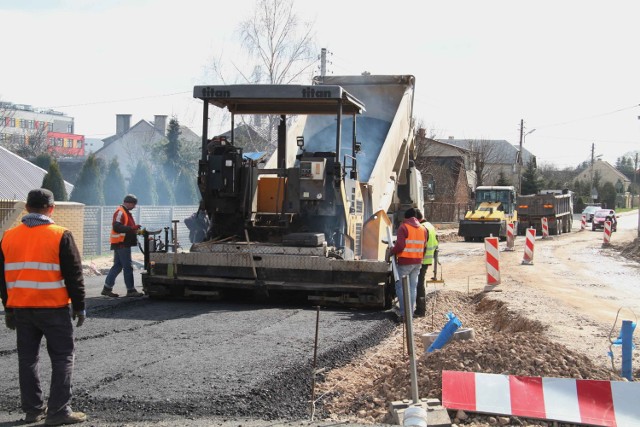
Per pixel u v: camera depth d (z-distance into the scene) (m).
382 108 17.34
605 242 34.06
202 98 12.02
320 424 5.77
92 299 12.24
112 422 5.72
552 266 23.03
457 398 6.18
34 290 5.67
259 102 12.61
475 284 17.56
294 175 12.11
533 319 11.50
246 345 8.38
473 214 37.16
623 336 7.27
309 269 11.51
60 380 5.69
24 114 109.19
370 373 7.86
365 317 10.91
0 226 16.73
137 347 8.21
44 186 26.34
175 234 12.34
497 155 92.38
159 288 12.16
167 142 53.41
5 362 7.50
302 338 8.93
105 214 22.28
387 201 15.06
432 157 56.16
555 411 6.05
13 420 5.79
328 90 11.69
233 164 11.94
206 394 6.35
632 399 6.07
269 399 6.43
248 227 12.32
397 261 11.20
